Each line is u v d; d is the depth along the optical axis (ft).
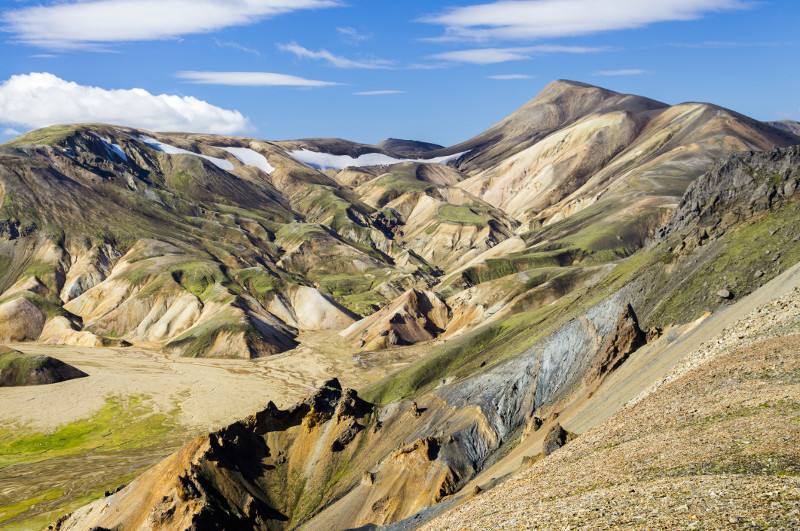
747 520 80.94
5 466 458.91
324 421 384.06
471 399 364.17
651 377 241.76
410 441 357.41
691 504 93.04
